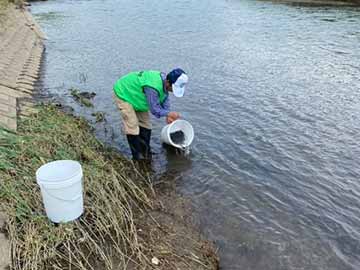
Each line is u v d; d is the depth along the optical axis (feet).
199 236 8.39
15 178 8.26
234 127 13.69
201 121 14.11
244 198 9.84
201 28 30.45
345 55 22.54
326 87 17.53
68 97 16.01
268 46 24.76
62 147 10.19
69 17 36.45
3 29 23.76
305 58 22.04
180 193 9.95
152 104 10.30
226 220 9.00
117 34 28.63
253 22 32.81
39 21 34.40
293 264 7.79
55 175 7.52
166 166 11.18
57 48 25.00
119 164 10.70
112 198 8.63
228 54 22.97
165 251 7.64
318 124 13.93
